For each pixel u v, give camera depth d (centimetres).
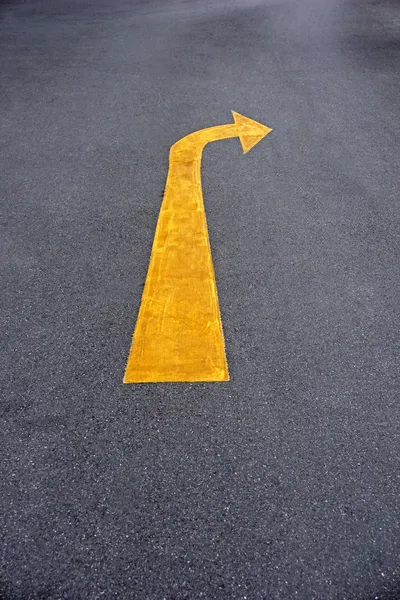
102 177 534
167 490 271
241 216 467
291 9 1028
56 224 470
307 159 548
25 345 355
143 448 290
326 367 330
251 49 837
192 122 629
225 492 269
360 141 578
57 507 267
